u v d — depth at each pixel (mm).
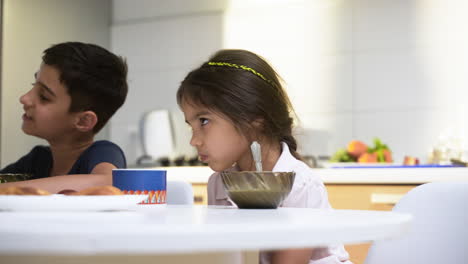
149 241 443
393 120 3191
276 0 3447
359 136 3244
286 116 1233
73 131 1363
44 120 1322
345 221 577
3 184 1037
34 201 661
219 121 1131
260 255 1020
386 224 571
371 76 3240
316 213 742
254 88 1157
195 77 1151
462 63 3092
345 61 3293
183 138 3576
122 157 1369
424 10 3162
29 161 1460
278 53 3422
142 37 3738
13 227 480
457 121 3080
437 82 3127
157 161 3449
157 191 908
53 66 1322
